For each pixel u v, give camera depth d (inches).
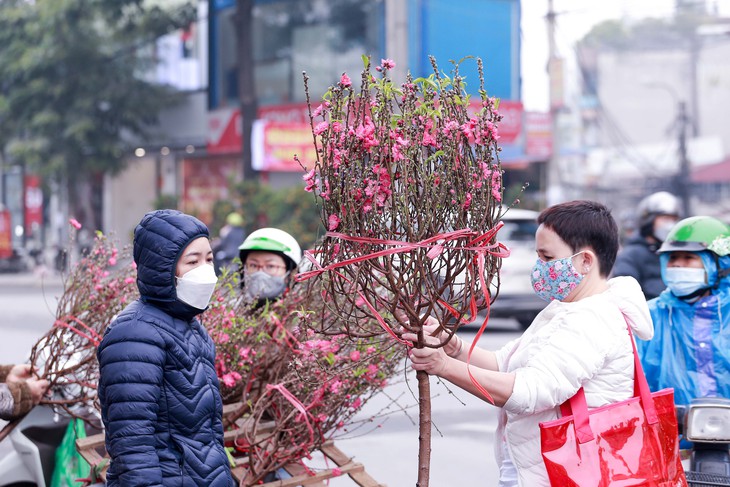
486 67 1054.4
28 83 1050.1
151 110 1090.1
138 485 96.0
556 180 888.9
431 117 96.0
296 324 132.6
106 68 1068.5
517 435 102.8
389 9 709.3
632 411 99.5
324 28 1031.0
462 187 96.4
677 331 142.7
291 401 118.4
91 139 1051.9
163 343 100.0
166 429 100.0
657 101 1523.1
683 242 139.7
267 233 147.0
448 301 99.2
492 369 114.5
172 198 1015.6
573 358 98.0
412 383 316.8
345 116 96.0
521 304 478.6
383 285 96.5
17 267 1148.5
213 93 1122.7
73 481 140.4
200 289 102.1
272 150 854.5
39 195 1156.5
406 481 223.0
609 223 104.4
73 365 136.1
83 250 144.0
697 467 125.4
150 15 1071.0
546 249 104.7
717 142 1459.2
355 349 126.7
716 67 1513.3
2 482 146.8
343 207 95.1
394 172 94.6
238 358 129.6
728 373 138.6
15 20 1047.6
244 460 127.3
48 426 145.4
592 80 1536.7
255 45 1077.1
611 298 102.9
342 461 130.7
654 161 1460.4
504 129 957.2
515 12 1059.9
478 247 96.3
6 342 478.6
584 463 96.3
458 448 256.2
